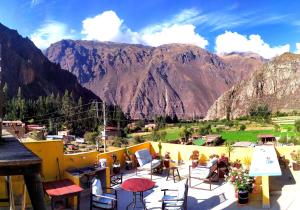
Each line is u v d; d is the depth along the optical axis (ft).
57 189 36.99
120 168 53.83
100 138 255.50
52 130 329.11
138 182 36.70
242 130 354.95
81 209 38.73
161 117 520.83
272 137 242.58
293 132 266.77
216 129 367.86
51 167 43.06
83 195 42.19
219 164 50.01
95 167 45.57
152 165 50.90
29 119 386.73
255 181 42.55
